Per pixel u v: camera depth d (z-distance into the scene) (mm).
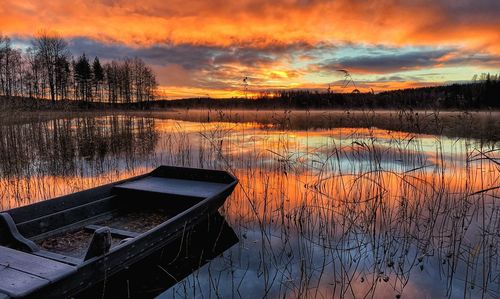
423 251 4605
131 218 5219
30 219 4098
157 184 5918
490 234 4648
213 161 9977
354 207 5523
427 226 5246
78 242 4223
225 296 3584
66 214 4535
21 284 2400
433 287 3783
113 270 3225
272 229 5355
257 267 4234
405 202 5805
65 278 2602
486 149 9734
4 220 3684
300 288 3691
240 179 8180
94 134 16047
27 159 9875
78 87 46594
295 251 4629
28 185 7469
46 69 43719
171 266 4266
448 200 6391
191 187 5750
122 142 14250
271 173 8570
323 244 4574
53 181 8273
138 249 3494
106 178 8570
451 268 4199
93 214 4957
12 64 38125
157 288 3754
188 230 4508
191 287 3768
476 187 7320
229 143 11609
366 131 8492
